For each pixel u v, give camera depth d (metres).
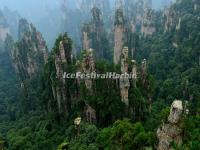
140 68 91.06
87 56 78.81
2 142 82.56
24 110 122.69
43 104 106.75
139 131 60.50
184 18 166.00
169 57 145.88
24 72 158.12
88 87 80.06
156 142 51.97
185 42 144.12
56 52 95.00
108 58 181.75
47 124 92.50
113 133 62.12
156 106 95.44
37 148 77.94
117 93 79.31
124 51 79.62
